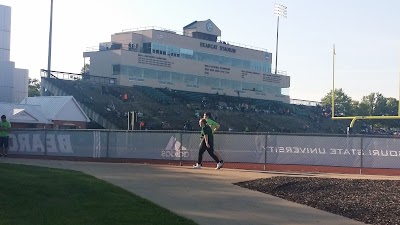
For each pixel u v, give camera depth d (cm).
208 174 1559
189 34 7706
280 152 1794
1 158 2136
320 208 1077
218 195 1191
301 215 1011
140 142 1997
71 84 5694
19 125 3378
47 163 1873
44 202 999
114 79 6362
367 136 1719
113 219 889
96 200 1047
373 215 1003
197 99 6794
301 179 1415
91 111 5044
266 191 1256
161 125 5106
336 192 1233
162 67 6844
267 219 970
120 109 5341
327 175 1614
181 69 7094
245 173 1609
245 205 1090
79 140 2102
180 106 6206
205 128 1728
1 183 1137
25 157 2205
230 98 7419
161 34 6931
